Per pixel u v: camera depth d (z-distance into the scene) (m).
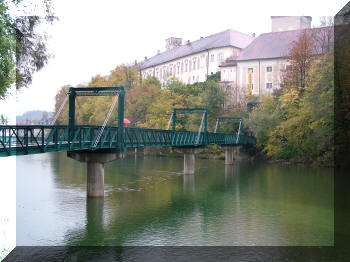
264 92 71.38
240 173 44.53
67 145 22.67
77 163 49.88
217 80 78.75
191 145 43.75
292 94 57.12
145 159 60.03
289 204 27.27
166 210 24.94
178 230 20.44
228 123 65.94
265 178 40.19
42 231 19.75
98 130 25.83
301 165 52.72
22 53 24.20
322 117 47.16
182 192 31.48
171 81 82.19
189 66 92.06
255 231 20.42
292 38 73.12
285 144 56.31
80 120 80.56
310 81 54.97
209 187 34.12
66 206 25.06
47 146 20.50
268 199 28.94
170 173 43.41
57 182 33.88
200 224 21.70
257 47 76.25
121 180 36.81
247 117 66.38
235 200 28.52
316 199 29.02
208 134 48.66
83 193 29.27
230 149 56.47
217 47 82.38
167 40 115.94
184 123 69.31
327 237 19.45
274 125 59.22
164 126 66.88
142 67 114.25
